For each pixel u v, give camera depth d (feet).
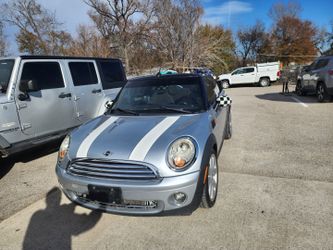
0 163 15.33
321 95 33.06
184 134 8.99
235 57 147.54
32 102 14.80
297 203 10.10
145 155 8.18
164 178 7.98
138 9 80.79
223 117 14.14
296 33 159.74
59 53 99.14
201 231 8.75
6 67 14.39
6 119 13.41
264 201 10.35
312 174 12.55
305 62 161.48
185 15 78.89
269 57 162.91
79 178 8.66
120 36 83.76
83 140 9.51
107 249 8.22
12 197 11.82
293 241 8.09
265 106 33.04
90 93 19.25
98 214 10.13
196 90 12.31
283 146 16.75
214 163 10.27
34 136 15.03
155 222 9.37
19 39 102.58
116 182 8.16
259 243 8.09
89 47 84.12
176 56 80.18
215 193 10.33
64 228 9.41
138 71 81.87
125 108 12.37
